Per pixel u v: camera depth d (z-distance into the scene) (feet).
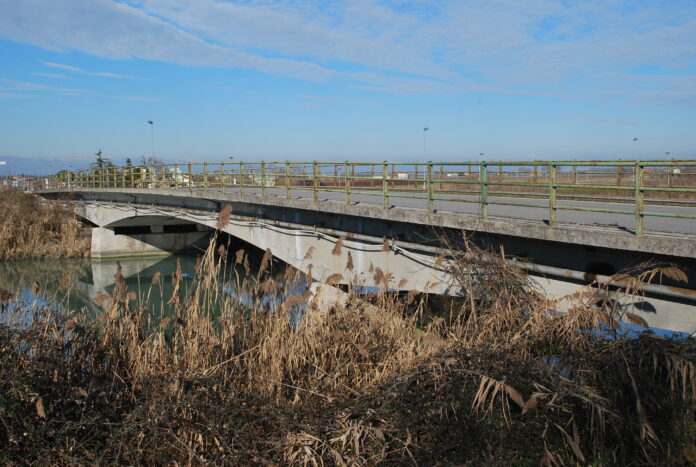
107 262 115.14
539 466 19.74
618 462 19.54
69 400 24.09
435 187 82.23
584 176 68.13
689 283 25.39
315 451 21.03
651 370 22.44
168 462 22.18
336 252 35.32
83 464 21.66
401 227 42.52
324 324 31.01
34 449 21.99
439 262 32.94
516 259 32.83
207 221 82.23
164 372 27.63
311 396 25.46
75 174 149.69
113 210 115.14
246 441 21.83
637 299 27.68
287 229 60.85
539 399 20.49
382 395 22.57
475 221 33.24
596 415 20.57
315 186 52.29
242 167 68.54
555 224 29.17
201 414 22.72
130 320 31.14
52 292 77.00
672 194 59.00
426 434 21.71
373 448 21.16
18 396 23.12
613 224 32.42
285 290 35.83
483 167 33.40
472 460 19.72
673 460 19.15
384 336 30.48
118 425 23.72
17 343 26.32
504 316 28.78
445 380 21.98
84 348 28.25
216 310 35.45
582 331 26.50
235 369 27.58
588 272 29.84
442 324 34.60
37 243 113.29
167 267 108.58
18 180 209.46
